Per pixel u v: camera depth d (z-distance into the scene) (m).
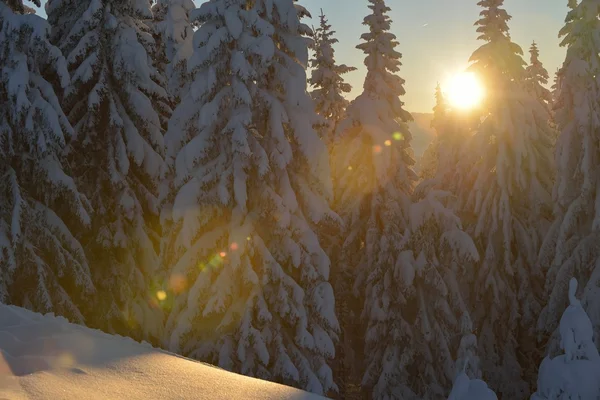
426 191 21.66
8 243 14.59
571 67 19.77
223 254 14.67
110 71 18.77
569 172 19.81
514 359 21.22
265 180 15.06
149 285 18.39
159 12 24.28
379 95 23.38
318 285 15.02
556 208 20.36
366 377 20.66
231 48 15.02
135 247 18.36
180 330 14.04
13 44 15.30
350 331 23.02
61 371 4.20
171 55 21.97
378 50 23.53
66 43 18.25
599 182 19.14
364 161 22.80
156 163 18.73
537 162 22.91
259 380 4.72
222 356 13.91
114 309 17.61
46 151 15.11
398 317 20.08
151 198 18.94
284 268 15.34
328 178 15.45
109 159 17.92
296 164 15.84
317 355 15.02
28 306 15.34
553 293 19.08
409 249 20.12
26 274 15.28
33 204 16.00
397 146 23.19
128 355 4.95
